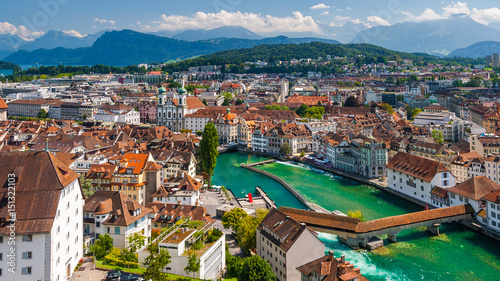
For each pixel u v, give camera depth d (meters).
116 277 107.69
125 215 140.12
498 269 142.62
